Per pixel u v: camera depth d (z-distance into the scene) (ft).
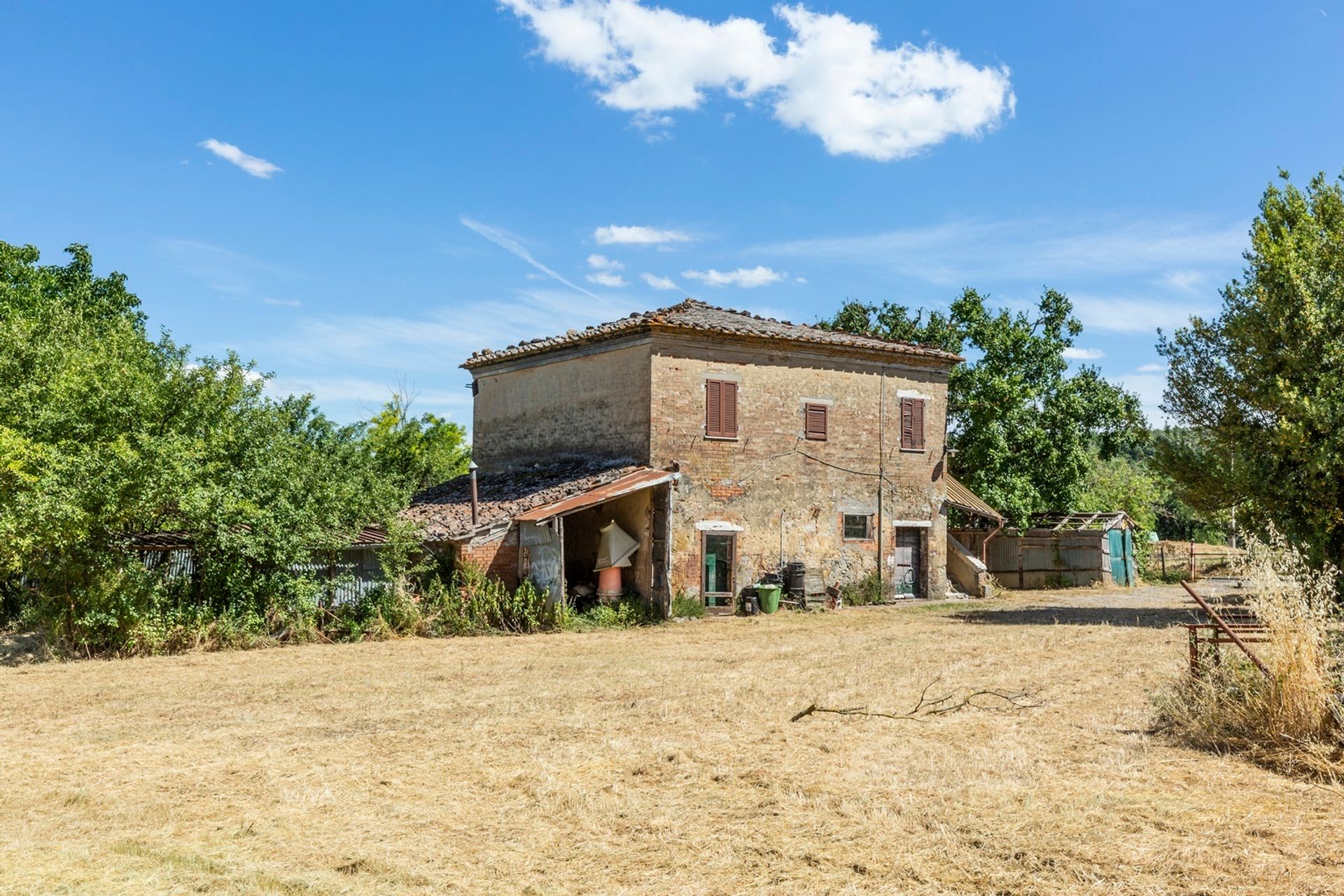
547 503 67.36
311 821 22.62
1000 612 75.46
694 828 21.75
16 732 32.71
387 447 118.52
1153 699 33.58
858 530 82.89
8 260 93.50
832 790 24.27
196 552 57.06
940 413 88.48
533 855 20.31
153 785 25.82
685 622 70.28
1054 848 19.93
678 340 74.95
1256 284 66.85
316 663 49.57
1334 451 59.52
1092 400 106.93
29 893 18.33
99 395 55.62
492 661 50.08
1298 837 20.31
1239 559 31.01
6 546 49.14
